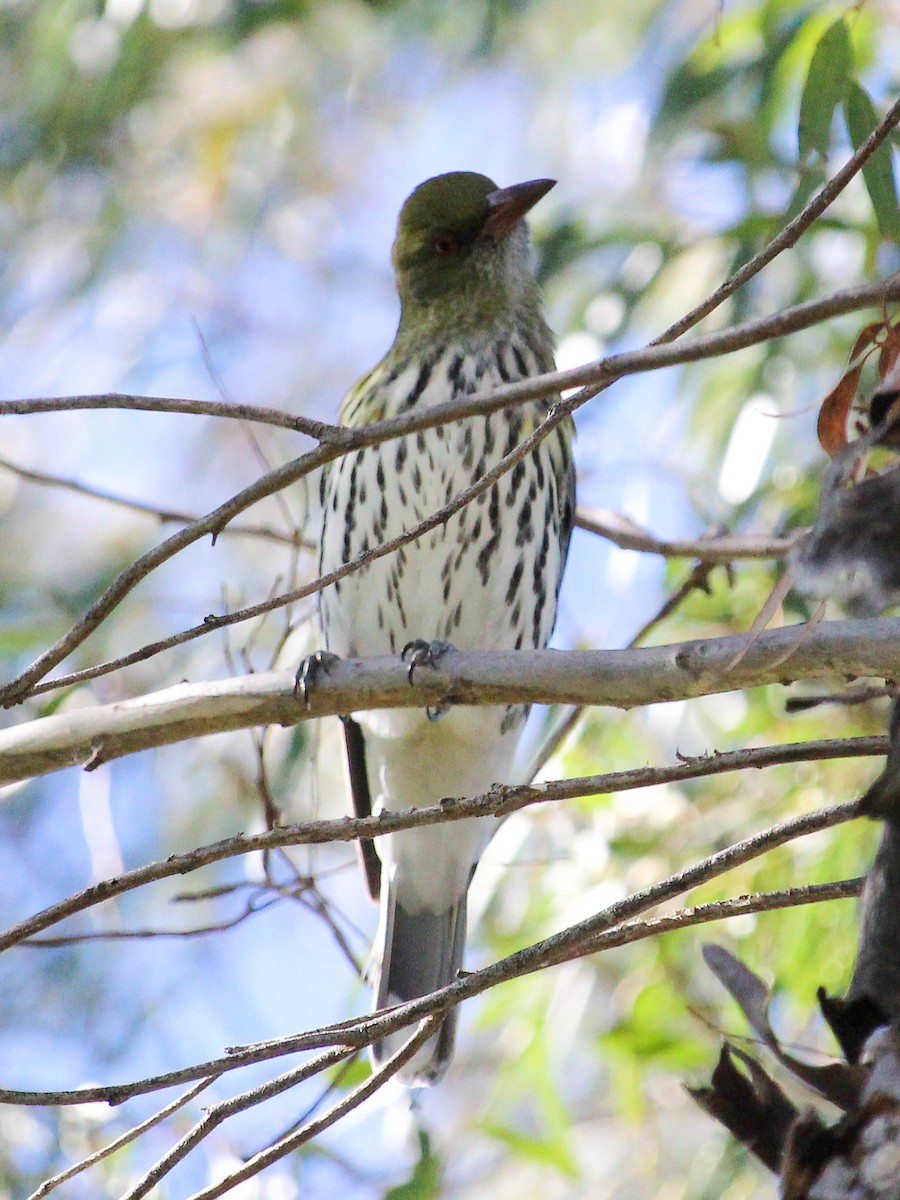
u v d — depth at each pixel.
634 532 9.77
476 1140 11.71
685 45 12.63
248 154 15.62
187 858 5.91
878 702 9.71
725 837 9.61
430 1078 8.86
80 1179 9.80
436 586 9.45
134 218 15.32
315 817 8.62
